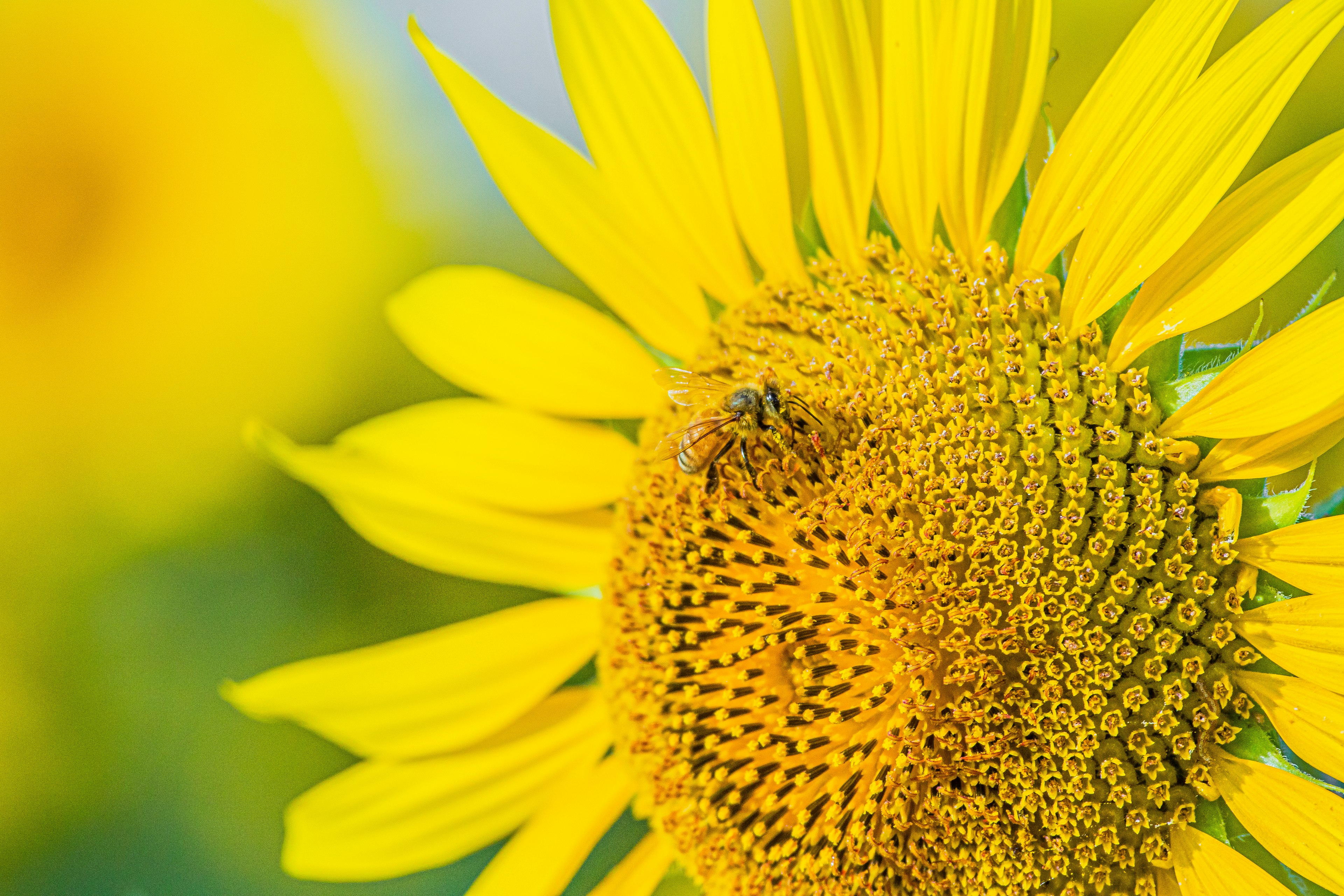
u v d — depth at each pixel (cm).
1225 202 43
